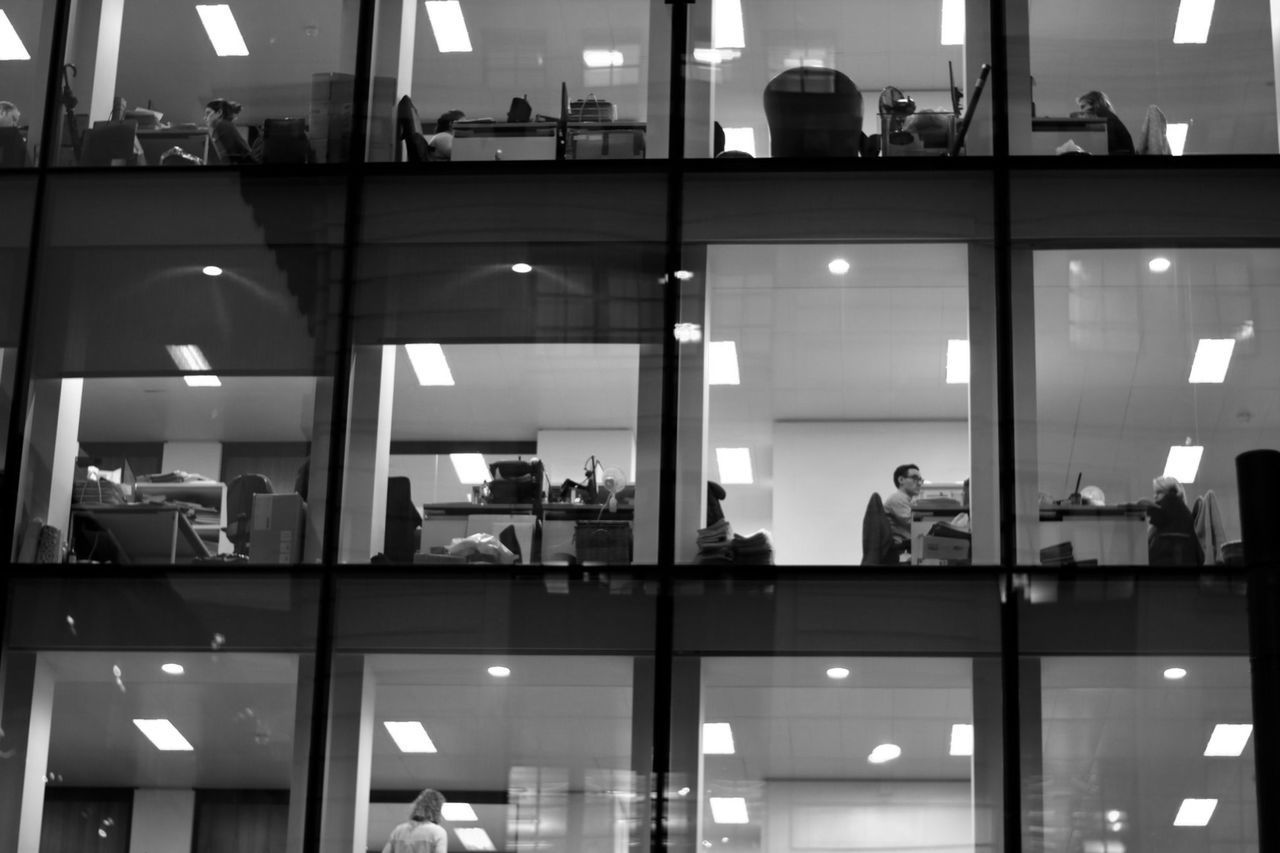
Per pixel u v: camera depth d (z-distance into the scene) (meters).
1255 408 14.82
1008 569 14.17
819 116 15.75
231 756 15.23
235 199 15.85
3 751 14.34
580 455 15.81
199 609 14.59
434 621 14.41
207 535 15.52
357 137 16.05
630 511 14.74
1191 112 16.12
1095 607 14.03
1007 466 14.55
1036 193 15.30
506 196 15.67
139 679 14.86
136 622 14.58
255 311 15.57
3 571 14.77
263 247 15.72
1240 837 13.46
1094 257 15.17
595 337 15.27
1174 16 16.34
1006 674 13.91
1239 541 14.36
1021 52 15.84
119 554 14.95
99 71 16.45
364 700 14.27
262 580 14.64
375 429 15.18
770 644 14.15
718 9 16.41
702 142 15.87
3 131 16.11
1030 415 14.74
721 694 14.15
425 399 16.45
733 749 14.09
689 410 14.99
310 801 14.02
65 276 15.73
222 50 17.16
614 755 14.10
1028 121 15.66
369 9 16.44
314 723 14.21
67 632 14.61
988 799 13.66
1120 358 14.87
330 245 15.68
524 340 15.31
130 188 15.93
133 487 15.70
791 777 14.05
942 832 13.90
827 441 16.14
